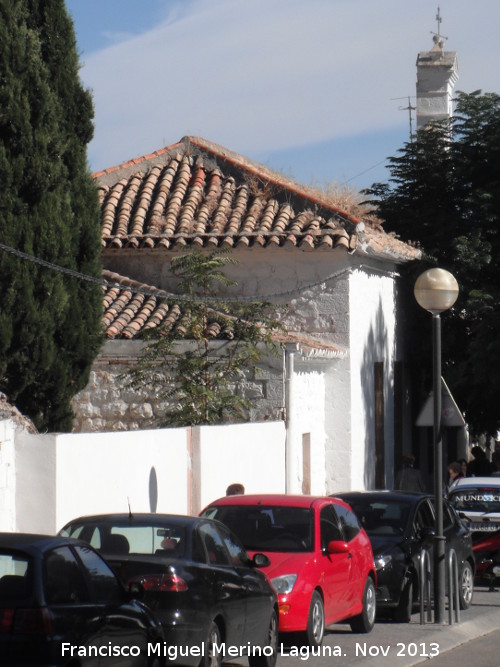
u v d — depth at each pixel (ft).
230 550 79.77
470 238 196.13
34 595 55.36
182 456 118.01
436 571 105.81
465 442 235.20
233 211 174.19
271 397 147.43
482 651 94.53
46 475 94.27
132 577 69.41
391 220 207.41
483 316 191.62
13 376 117.80
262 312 147.84
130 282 162.81
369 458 177.37
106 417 146.41
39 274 117.70
